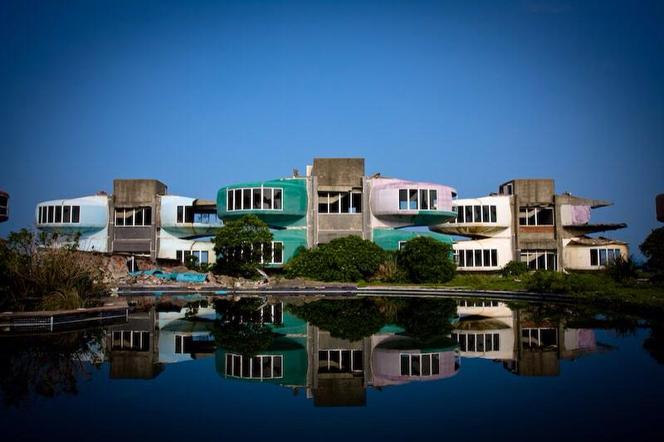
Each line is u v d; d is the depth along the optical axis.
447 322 22.22
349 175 53.38
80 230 54.50
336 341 17.64
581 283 31.42
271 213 49.69
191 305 30.22
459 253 56.47
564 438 8.46
